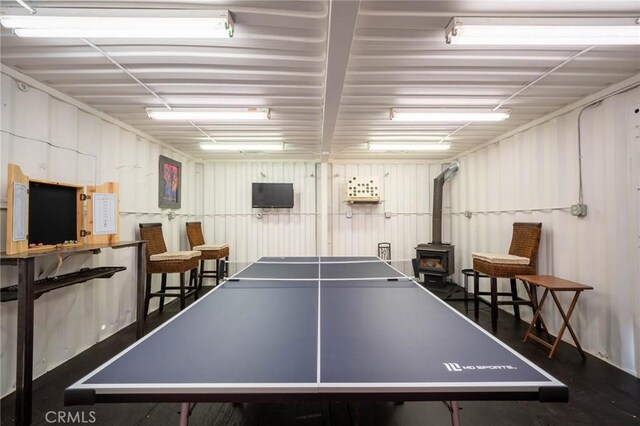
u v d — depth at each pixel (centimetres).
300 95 307
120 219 378
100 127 344
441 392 97
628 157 266
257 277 285
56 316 278
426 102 323
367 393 97
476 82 279
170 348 128
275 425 199
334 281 267
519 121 387
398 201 630
